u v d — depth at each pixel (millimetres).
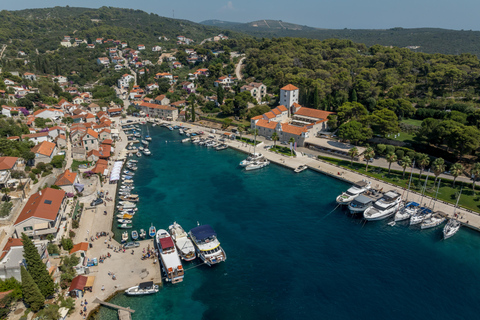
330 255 92375
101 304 74188
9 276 72562
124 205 117938
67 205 109875
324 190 132250
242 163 158375
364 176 140625
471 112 166375
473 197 117500
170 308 74250
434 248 95688
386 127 156500
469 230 104438
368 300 76562
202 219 111000
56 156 140500
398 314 72812
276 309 74125
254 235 101750
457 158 138875
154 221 109812
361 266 87938
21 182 112562
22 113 193750
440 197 120688
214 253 90312
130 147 185750
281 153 172500
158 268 85875
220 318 71750
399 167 143875
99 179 136500
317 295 78062
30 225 87438
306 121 199750
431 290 79688
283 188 134625
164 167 159125
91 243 95625
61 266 81188
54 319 65312
